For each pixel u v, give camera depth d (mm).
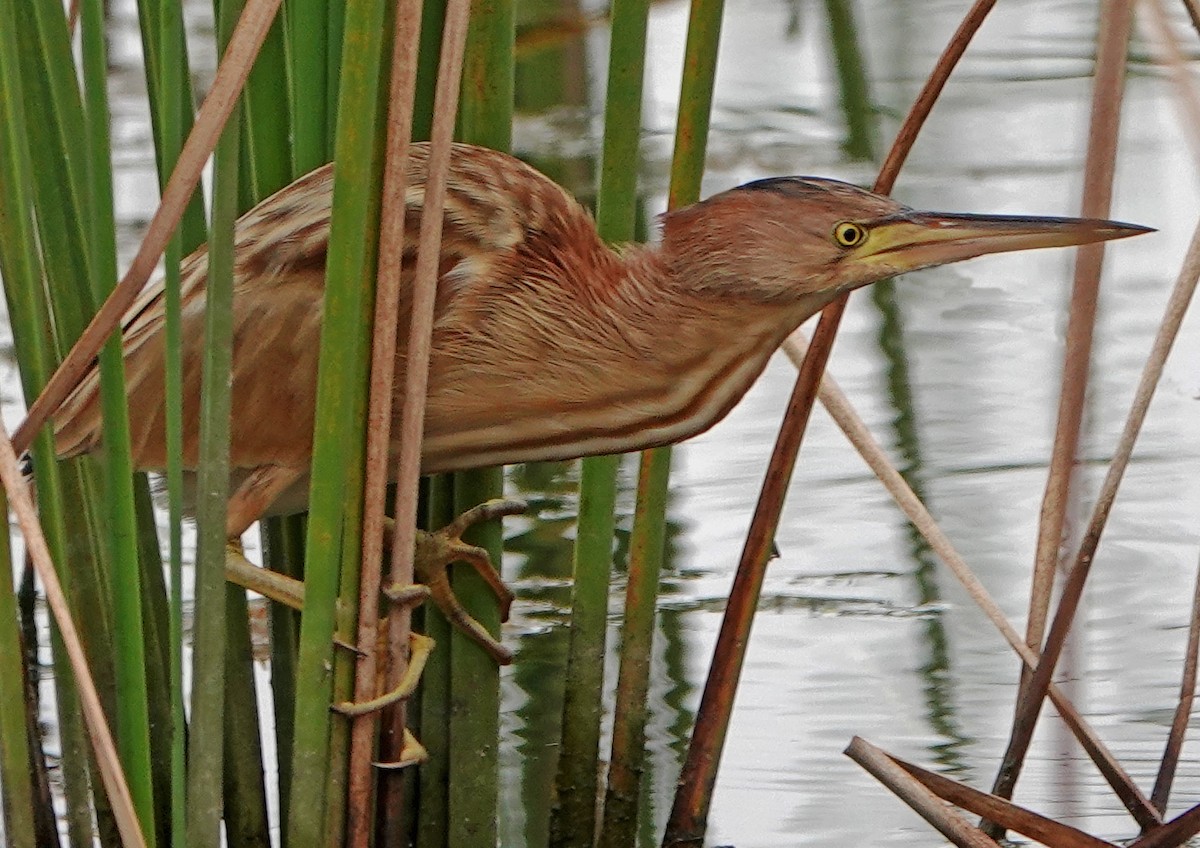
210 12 10102
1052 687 4750
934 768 5129
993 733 5348
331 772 3863
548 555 6621
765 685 5645
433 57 4250
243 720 4426
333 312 3482
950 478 6945
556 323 4441
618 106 4336
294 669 4449
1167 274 8289
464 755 4496
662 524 4602
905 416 7422
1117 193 8805
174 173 3266
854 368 7883
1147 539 6422
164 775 4422
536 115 9570
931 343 8078
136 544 3619
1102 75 4543
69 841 4543
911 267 4438
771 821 4867
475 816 4527
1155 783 4848
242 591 4363
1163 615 5961
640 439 4535
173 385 3447
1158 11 4934
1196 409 7270
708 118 4402
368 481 3707
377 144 3553
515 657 5898
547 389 4457
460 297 4418
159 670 4375
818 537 6641
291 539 4527
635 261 4488
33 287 3727
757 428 7477
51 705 5590
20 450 3445
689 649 5902
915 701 5535
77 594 4355
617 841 4777
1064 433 4805
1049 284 8711
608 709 5609
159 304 4590
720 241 4445
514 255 4430
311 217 4344
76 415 4355
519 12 9398
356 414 3682
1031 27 10750
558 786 4762
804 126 10102
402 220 3551
